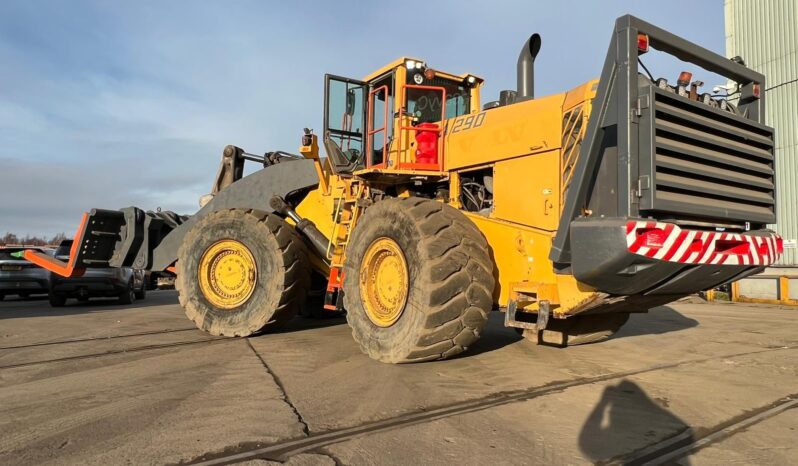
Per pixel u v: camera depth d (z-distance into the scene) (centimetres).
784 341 697
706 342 678
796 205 1561
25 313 1044
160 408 368
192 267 715
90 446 298
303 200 769
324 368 490
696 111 437
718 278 459
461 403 381
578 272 420
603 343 647
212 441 305
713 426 338
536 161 496
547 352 570
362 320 534
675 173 416
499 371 478
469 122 573
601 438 313
